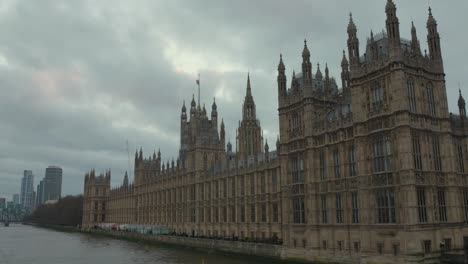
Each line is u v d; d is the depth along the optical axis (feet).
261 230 309.83
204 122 451.53
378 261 178.60
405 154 171.32
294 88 240.12
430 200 175.73
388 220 177.37
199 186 421.18
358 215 193.26
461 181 195.72
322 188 215.51
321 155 219.20
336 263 200.85
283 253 238.27
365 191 188.03
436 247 172.35
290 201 235.40
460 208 190.80
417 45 189.47
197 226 415.85
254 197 319.88
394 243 173.06
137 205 609.42
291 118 240.94
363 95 195.11
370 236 184.24
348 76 237.04
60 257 337.52
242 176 342.44
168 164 514.27
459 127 202.80
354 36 201.16
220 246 314.76
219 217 374.22
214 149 441.27
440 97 190.60
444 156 186.50
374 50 191.11
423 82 187.11
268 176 303.27
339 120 207.41
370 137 189.57
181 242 378.73
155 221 534.37
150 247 405.80
